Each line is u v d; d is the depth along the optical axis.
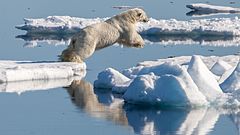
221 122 29.77
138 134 27.33
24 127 28.27
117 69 47.00
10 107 32.75
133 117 30.70
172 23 79.00
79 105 33.50
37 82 40.41
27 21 80.19
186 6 100.69
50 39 71.44
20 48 61.09
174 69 35.66
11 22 85.12
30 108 32.50
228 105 32.97
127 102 34.31
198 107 32.78
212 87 33.56
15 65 42.62
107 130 27.98
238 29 75.56
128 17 45.84
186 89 32.66
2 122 29.23
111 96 36.53
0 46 62.72
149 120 30.12
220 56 52.47
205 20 81.38
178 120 30.11
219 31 73.88
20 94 36.38
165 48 61.69
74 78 42.47
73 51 44.91
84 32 44.91
